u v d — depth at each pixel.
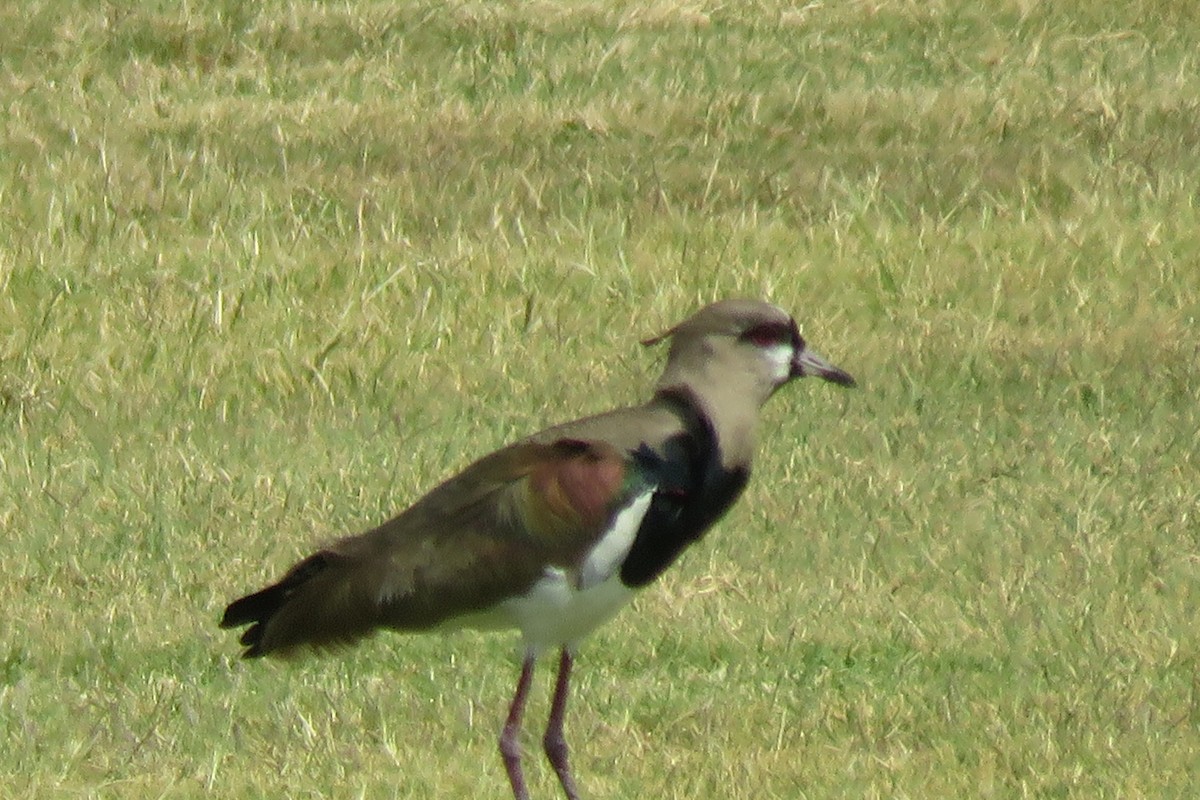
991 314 16.53
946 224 18.03
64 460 13.98
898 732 10.84
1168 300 16.78
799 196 18.52
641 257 17.31
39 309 16.31
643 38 21.88
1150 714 10.98
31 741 10.48
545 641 9.88
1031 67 21.28
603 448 9.77
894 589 12.36
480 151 19.36
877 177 18.67
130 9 22.52
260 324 16.19
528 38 21.88
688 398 10.11
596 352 15.93
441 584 9.61
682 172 18.97
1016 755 10.57
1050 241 17.66
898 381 15.30
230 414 14.83
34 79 20.95
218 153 19.31
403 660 11.73
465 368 15.57
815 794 10.13
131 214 18.11
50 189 18.39
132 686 11.29
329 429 14.53
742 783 10.25
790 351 10.30
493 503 9.69
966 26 22.22
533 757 10.58
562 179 18.80
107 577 12.39
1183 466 14.01
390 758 10.48
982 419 14.71
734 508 13.26
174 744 10.55
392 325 16.17
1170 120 19.94
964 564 12.66
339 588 9.70
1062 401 14.98
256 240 17.55
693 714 10.98
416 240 17.78
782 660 11.68
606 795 10.20
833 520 13.17
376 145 19.45
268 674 11.46
